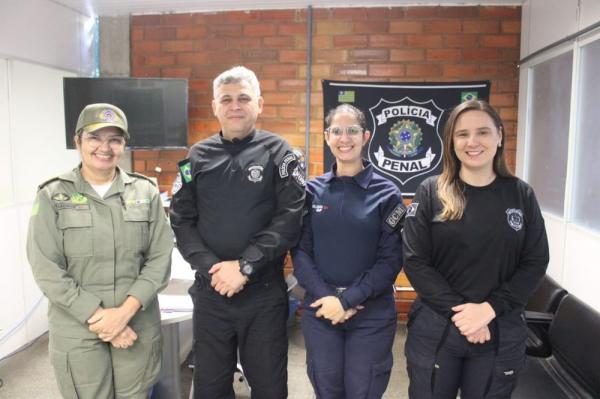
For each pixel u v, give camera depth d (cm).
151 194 188
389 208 188
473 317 156
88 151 172
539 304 252
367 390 183
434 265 171
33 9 321
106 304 172
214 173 182
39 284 167
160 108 341
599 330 196
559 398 190
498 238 158
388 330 188
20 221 318
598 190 232
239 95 181
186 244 183
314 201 194
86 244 171
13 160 309
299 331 350
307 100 362
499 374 161
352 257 185
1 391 270
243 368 194
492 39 345
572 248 254
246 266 172
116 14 378
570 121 258
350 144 189
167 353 226
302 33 359
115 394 179
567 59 267
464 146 162
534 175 316
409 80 354
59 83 350
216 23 368
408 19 349
